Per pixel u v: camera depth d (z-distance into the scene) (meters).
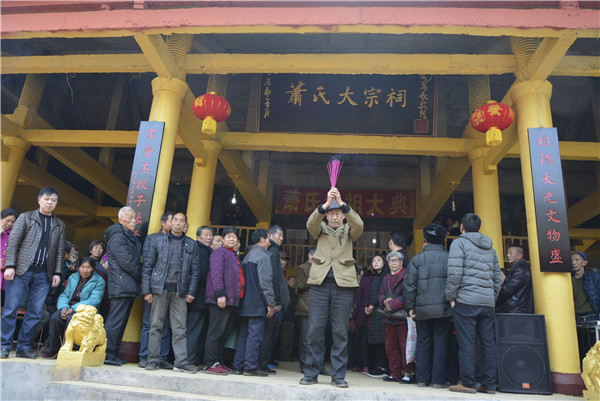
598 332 4.35
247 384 3.48
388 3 4.50
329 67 6.01
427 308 4.21
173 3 4.76
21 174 9.66
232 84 11.40
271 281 4.40
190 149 7.26
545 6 4.53
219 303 4.21
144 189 5.23
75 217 13.47
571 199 13.31
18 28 4.84
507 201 13.98
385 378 4.88
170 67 5.84
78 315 3.96
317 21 4.53
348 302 3.84
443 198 9.70
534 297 4.84
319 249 3.98
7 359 4.00
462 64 5.90
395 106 8.14
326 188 13.17
